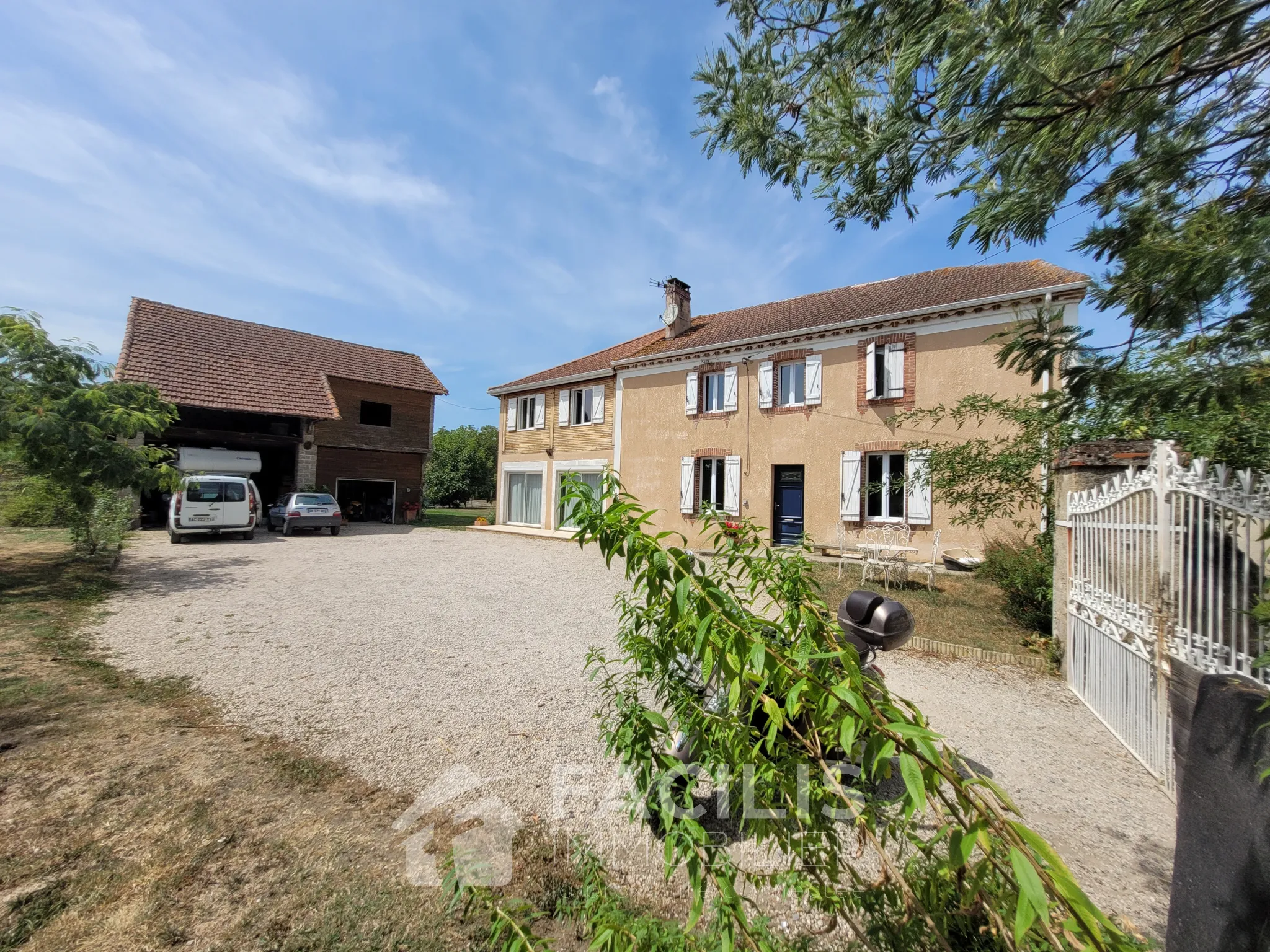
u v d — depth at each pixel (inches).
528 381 792.3
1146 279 99.2
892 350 471.2
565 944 80.3
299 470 770.2
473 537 698.8
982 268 547.2
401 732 149.1
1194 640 117.3
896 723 41.3
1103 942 33.6
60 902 85.4
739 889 92.0
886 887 53.1
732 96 112.2
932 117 94.0
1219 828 70.4
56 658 194.5
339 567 426.9
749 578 85.0
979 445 308.2
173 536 538.6
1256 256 87.7
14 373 324.2
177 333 767.7
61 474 342.3
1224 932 66.3
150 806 111.1
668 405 619.8
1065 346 114.3
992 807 38.4
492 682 188.5
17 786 115.7
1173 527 126.8
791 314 614.5
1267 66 87.4
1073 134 94.3
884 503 480.1
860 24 91.4
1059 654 206.4
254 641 226.7
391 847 101.5
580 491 56.4
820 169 111.5
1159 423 170.7
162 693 168.9
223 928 81.8
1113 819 117.1
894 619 127.3
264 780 122.4
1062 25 79.7
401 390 940.0
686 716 62.6
